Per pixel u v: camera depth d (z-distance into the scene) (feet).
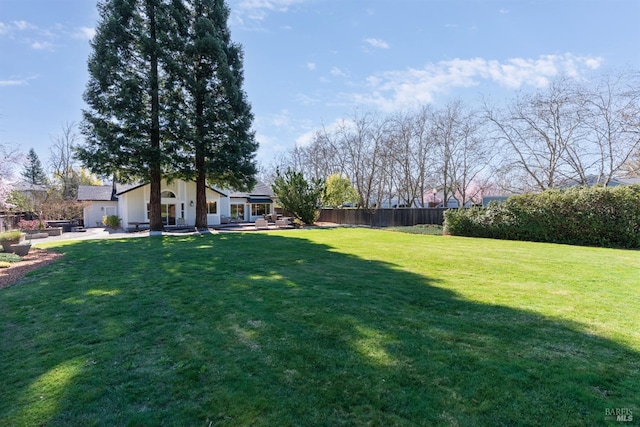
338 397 7.86
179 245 39.68
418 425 6.84
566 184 59.26
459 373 8.77
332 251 33.12
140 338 11.78
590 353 9.81
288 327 12.31
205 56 64.08
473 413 7.16
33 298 17.38
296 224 83.82
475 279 19.83
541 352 9.91
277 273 22.15
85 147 56.65
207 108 63.87
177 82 62.18
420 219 72.84
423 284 18.66
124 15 56.75
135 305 15.66
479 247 35.88
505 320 12.64
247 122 68.90
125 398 8.09
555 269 22.56
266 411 7.43
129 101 56.34
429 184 94.99
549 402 7.48
